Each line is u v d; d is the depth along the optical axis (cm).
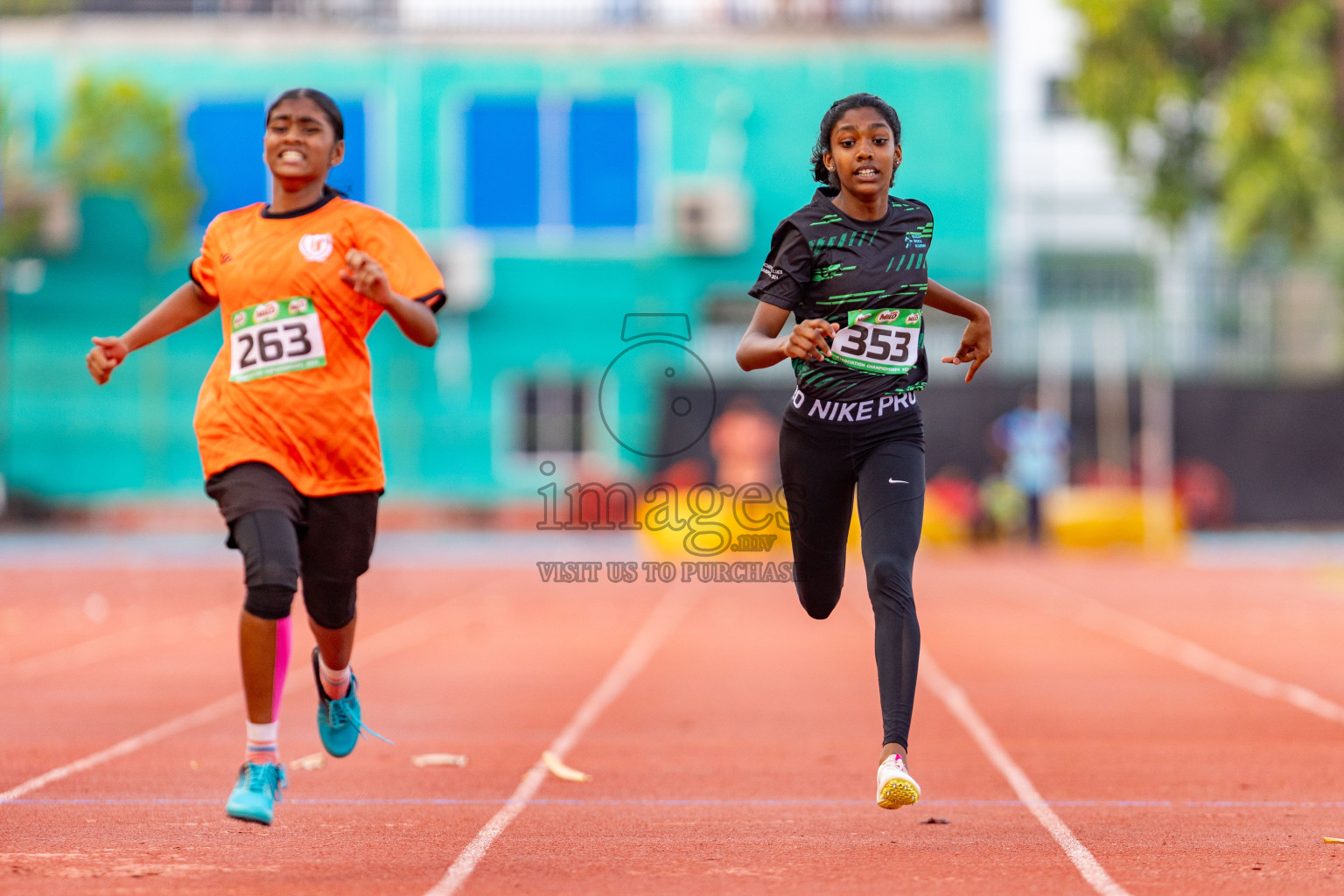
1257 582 6912
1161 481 10150
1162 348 10294
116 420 10300
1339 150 10675
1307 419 10331
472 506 10138
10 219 9950
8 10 11338
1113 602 5875
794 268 1720
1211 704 3139
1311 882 1584
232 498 1728
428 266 1798
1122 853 1738
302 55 10375
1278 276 10569
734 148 10356
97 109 9862
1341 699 3206
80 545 9194
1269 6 10394
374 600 6034
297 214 1792
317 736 2697
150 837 1812
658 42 10369
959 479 10150
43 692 3341
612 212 10406
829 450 1775
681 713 3012
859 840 1819
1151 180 10681
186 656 4084
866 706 3119
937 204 10350
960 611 5497
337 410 1753
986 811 2012
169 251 10050
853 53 10362
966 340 1878
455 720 2912
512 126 10394
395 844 1783
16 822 1905
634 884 1574
